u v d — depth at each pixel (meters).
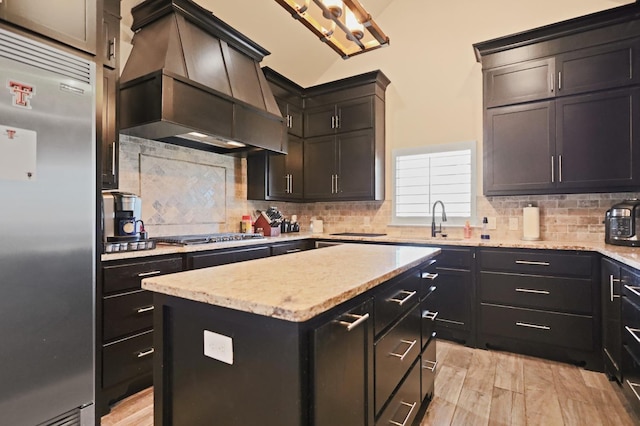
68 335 1.66
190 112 2.56
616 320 2.18
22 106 1.50
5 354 1.45
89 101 1.76
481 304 2.93
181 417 1.15
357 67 4.32
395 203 4.04
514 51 3.01
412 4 3.96
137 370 2.17
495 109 3.09
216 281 1.20
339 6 1.83
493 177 3.10
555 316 2.66
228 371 1.04
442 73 3.79
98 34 1.83
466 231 3.42
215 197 3.65
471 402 2.07
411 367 1.67
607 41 2.69
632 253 2.10
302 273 1.35
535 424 1.85
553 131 2.86
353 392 1.14
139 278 2.20
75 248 1.68
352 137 3.99
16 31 1.50
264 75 3.70
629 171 2.61
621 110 2.64
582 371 2.50
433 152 3.81
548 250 2.69
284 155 3.99
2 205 1.44
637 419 1.83
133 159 2.92
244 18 3.41
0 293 1.43
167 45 2.56
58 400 1.63
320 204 4.57
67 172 1.65
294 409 0.92
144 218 2.99
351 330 1.13
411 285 1.69
